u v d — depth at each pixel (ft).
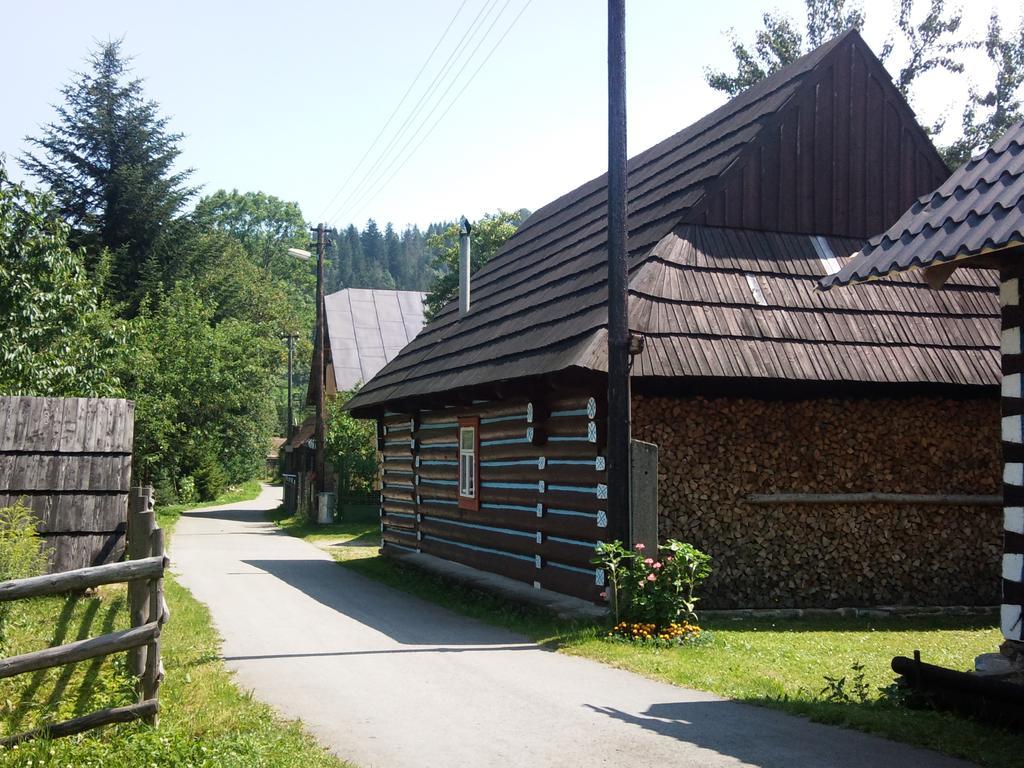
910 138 46.96
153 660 19.71
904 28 96.89
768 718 21.49
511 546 45.32
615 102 33.99
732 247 41.55
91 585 19.06
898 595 39.96
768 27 105.70
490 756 18.54
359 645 31.73
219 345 119.65
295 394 281.54
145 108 143.74
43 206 60.49
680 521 37.83
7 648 27.02
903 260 22.75
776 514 38.99
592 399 36.11
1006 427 23.16
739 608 38.22
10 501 37.42
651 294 37.65
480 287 65.21
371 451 103.76
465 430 52.39
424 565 53.36
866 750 18.66
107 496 39.01
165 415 110.01
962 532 41.01
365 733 20.27
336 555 68.28
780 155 44.04
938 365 38.37
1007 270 23.29
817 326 38.68
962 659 30.42
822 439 39.70
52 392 56.85
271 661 28.68
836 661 29.63
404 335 146.51
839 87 45.65
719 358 35.94
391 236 544.21
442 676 26.43
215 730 19.72
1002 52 94.27
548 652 30.40
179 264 143.33
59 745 17.76
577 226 55.21
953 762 17.75
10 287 56.54
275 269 265.13
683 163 50.03
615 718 21.50
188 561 62.08
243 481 177.99
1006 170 23.20
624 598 33.04
